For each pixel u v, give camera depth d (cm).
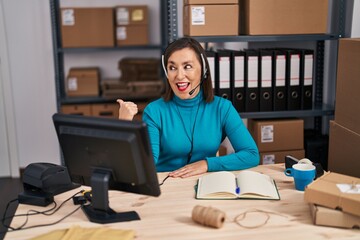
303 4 253
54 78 384
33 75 384
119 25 377
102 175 146
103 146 142
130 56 412
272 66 261
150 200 161
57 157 400
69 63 405
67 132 147
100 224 144
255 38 251
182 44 196
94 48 368
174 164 210
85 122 143
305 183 166
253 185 165
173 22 251
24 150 396
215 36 248
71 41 366
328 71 288
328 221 139
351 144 211
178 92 200
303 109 270
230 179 170
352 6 254
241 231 137
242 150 200
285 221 143
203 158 210
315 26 256
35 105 390
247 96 262
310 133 291
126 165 142
